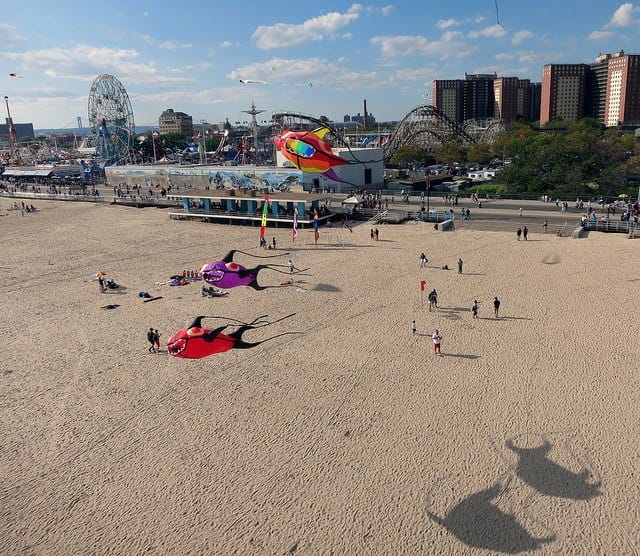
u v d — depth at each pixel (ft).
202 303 145.79
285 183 302.45
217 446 81.05
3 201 363.97
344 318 129.70
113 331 128.26
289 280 162.09
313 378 100.17
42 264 195.72
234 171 321.93
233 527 65.31
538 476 71.10
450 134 524.93
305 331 122.72
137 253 207.72
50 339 125.08
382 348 111.75
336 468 74.69
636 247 175.01
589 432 79.46
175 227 257.55
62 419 90.48
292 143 144.77
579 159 305.53
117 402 95.14
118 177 407.44
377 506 67.41
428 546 61.16
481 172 396.37
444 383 96.02
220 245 215.10
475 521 64.34
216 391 97.25
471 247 189.06
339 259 183.83
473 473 72.28
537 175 304.09
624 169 308.60
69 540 64.59
